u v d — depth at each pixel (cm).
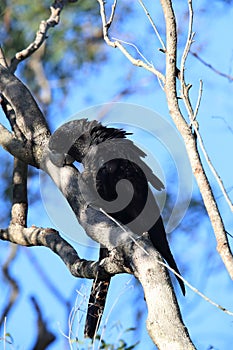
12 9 1688
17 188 1020
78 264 899
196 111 730
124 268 848
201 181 698
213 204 690
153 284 792
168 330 750
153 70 752
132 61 766
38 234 970
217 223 685
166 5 748
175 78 739
